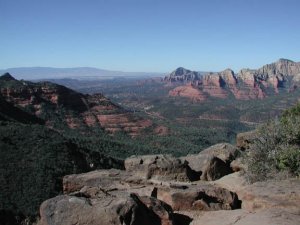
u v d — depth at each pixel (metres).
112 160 55.56
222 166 17.72
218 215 10.55
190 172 16.92
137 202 10.25
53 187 39.59
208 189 12.73
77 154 50.44
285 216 9.34
